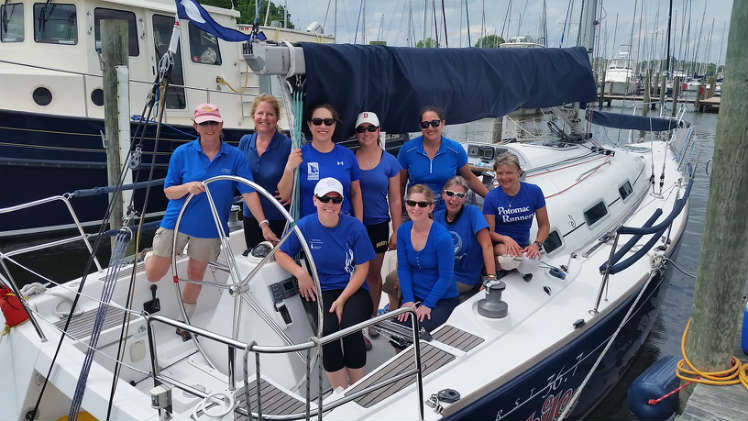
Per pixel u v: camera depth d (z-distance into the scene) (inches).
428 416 90.5
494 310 116.0
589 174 192.7
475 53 149.0
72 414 95.3
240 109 348.8
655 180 253.6
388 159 132.0
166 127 288.4
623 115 294.4
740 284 117.5
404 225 120.4
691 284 262.7
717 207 115.3
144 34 301.3
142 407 89.9
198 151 120.3
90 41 284.7
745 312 128.9
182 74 318.0
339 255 110.4
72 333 114.1
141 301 133.8
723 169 113.0
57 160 265.7
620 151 241.3
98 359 113.7
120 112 209.3
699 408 113.0
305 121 118.1
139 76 302.2
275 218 139.2
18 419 109.5
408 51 133.3
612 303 134.0
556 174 187.8
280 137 136.3
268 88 348.8
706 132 805.2
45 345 106.4
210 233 123.6
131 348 119.6
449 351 107.3
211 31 104.0
